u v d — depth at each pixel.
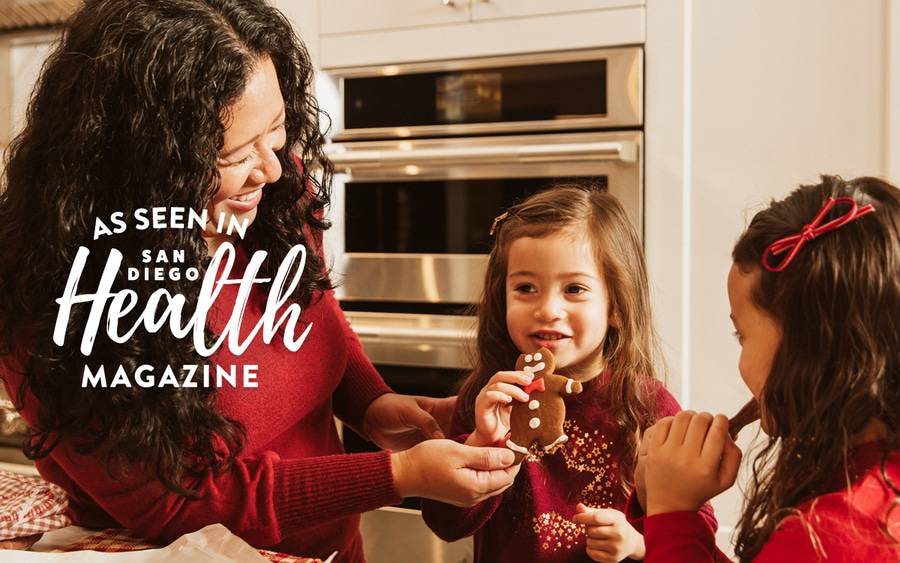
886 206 0.71
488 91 1.90
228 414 0.98
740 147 1.72
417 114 1.98
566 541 1.05
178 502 0.88
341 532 1.11
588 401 1.08
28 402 0.87
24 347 0.85
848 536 0.65
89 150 0.81
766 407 0.74
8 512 0.92
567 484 1.07
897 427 0.68
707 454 0.78
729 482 0.78
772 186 1.71
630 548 0.96
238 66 0.83
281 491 0.88
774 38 1.68
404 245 1.99
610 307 1.08
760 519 0.75
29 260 0.82
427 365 1.92
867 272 0.68
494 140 1.90
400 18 1.95
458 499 0.89
